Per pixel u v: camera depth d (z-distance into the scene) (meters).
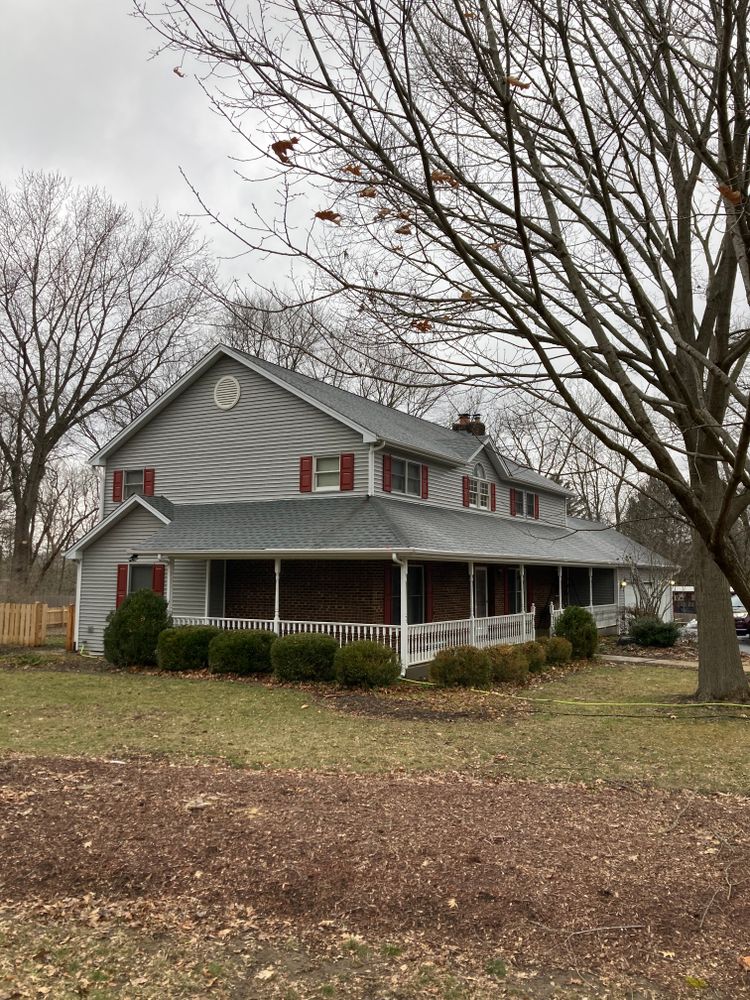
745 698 12.25
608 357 4.71
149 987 3.89
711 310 6.76
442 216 3.85
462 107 4.53
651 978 3.93
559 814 6.45
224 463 19.73
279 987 3.90
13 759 8.25
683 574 28.48
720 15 4.09
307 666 14.39
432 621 19.50
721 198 4.64
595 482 29.70
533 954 4.16
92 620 20.16
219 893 4.86
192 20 3.72
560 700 13.11
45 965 4.08
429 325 4.77
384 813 6.34
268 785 7.24
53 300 31.72
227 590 18.81
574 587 29.78
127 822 6.03
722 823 6.23
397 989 3.87
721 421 6.83
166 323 32.66
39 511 47.84
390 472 18.38
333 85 3.79
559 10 4.06
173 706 12.12
